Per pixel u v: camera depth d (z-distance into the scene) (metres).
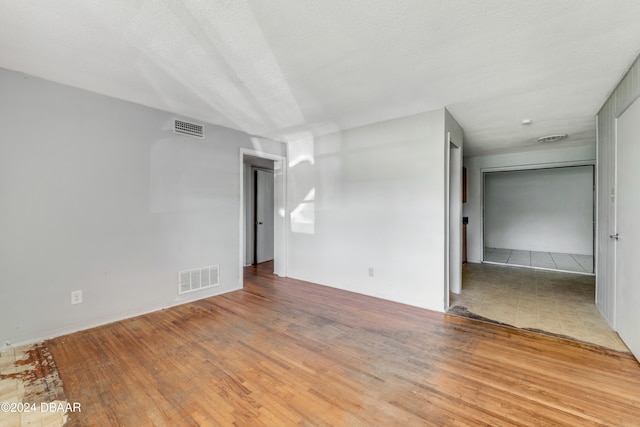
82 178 2.72
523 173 7.66
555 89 2.68
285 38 1.90
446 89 2.69
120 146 2.95
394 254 3.54
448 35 1.86
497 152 5.62
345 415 1.62
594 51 2.03
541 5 1.57
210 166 3.74
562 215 7.22
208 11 1.63
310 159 4.43
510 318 3.01
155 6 1.59
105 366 2.10
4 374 2.00
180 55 2.12
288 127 3.93
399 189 3.48
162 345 2.42
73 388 1.85
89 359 2.20
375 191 3.70
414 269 3.38
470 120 3.60
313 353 2.29
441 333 2.66
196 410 1.66
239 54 2.11
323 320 2.96
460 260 3.89
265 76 2.45
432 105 3.10
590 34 1.83
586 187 6.93
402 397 1.77
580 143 4.84
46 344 2.42
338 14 1.66
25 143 2.43
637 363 2.13
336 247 4.11
